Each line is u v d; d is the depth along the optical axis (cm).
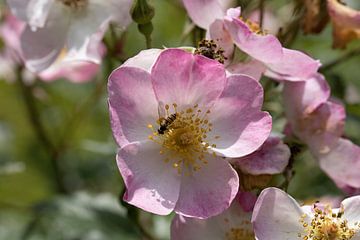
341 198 57
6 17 65
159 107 47
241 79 47
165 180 47
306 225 47
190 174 47
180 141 47
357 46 65
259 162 47
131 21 53
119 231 59
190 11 50
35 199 64
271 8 60
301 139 53
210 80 47
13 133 68
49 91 67
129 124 47
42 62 55
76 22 54
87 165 67
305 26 54
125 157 46
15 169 63
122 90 46
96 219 60
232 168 47
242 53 49
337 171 53
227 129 47
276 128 55
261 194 46
